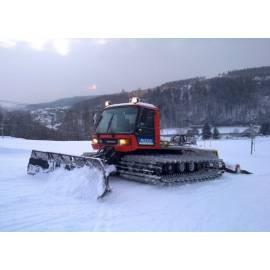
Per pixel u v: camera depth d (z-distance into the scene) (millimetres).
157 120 9141
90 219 5328
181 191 7836
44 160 8609
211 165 10398
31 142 26844
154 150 9391
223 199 7203
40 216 5375
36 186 7629
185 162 8812
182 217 5680
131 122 8547
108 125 9000
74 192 6812
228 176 10945
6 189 7230
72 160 7598
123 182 8414
